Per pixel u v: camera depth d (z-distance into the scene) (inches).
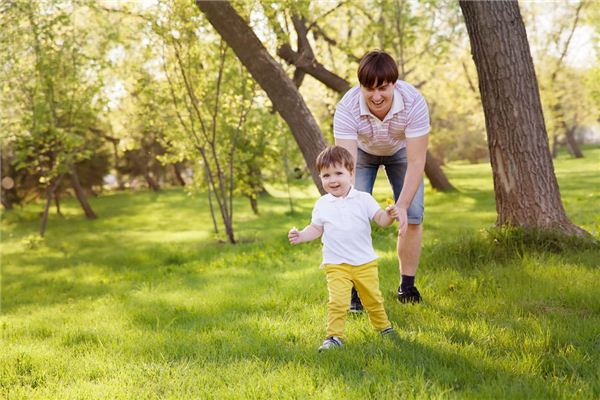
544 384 107.7
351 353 131.6
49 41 598.2
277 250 366.9
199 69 486.9
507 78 239.5
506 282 189.2
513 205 242.7
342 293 142.9
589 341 132.0
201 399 113.5
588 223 353.4
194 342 158.2
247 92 503.2
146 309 221.9
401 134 164.6
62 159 672.4
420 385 109.0
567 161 1656.0
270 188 1349.7
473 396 103.9
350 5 616.7
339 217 145.6
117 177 1939.0
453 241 247.3
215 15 338.3
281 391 113.0
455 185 941.2
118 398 118.2
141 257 459.2
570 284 177.6
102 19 588.4
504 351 129.3
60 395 122.7
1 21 544.1
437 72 1052.5
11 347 172.7
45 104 625.9
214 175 666.2
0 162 1103.0
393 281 209.2
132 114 688.4
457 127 2124.8
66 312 244.4
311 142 350.0
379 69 146.9
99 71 601.6
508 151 242.2
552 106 1378.0
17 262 522.6
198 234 667.4
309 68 666.8
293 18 600.4
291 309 189.6
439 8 693.9
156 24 433.4
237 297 223.6
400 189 181.2
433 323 153.9
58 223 960.3
